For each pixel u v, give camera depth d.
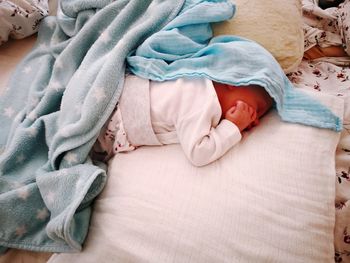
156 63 0.77
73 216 0.62
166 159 0.70
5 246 0.66
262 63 0.74
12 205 0.66
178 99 0.71
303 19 1.05
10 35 1.05
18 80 0.95
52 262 0.62
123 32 0.86
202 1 0.86
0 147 0.81
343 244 0.62
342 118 0.73
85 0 0.95
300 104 0.75
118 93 0.74
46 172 0.71
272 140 0.70
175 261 0.56
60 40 1.02
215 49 0.78
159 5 0.87
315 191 0.62
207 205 0.60
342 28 0.99
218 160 0.68
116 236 0.60
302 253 0.56
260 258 0.56
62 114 0.76
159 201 0.62
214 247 0.57
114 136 0.75
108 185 0.68
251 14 0.85
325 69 0.94
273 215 0.59
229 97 0.74
